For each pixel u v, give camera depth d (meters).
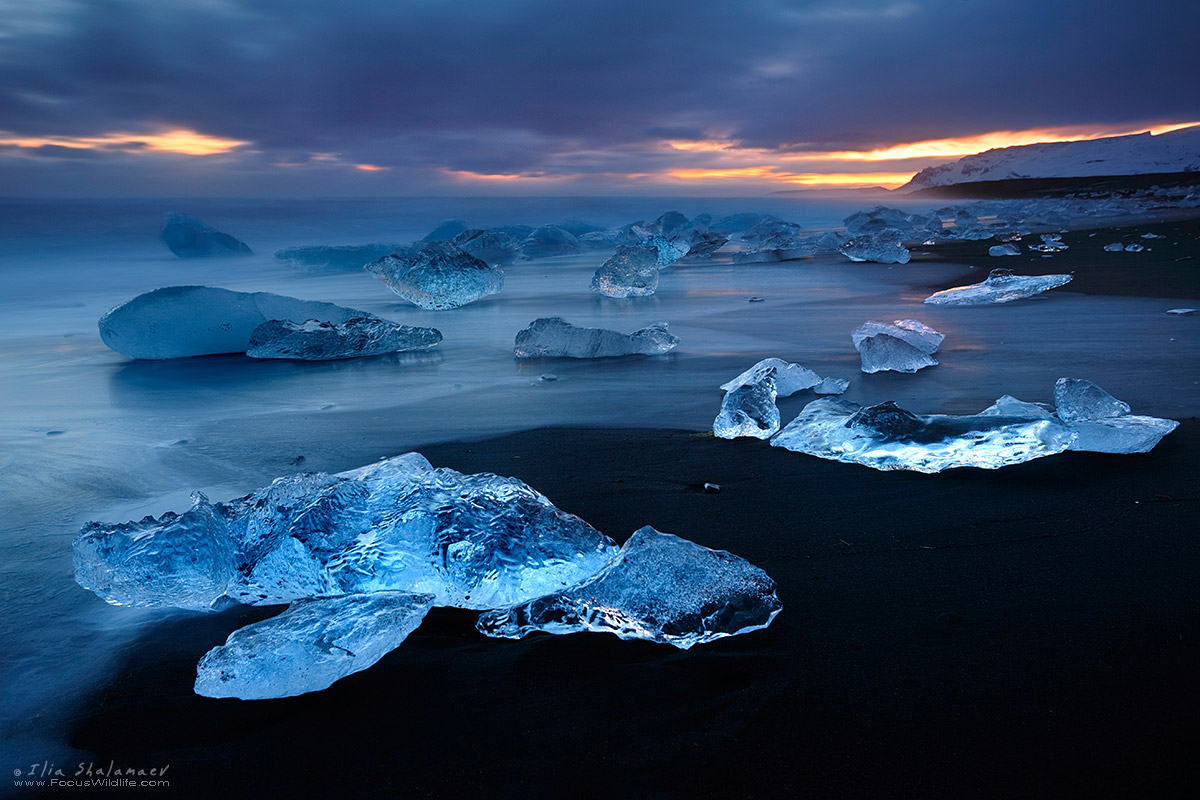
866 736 1.40
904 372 4.52
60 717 1.58
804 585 2.00
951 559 2.12
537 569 1.98
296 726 1.52
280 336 5.87
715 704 1.52
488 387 4.59
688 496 2.67
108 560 1.98
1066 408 3.13
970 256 11.82
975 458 2.83
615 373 4.87
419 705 1.57
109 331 5.85
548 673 1.67
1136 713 1.42
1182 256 9.98
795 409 3.83
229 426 3.83
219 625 1.97
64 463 3.28
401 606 1.83
